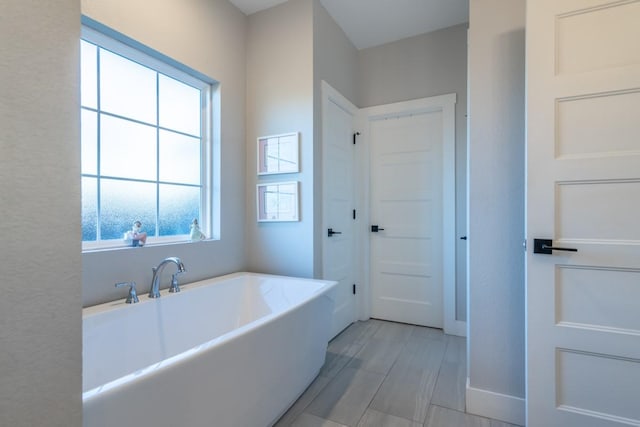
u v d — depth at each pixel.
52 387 0.54
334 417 1.57
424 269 2.91
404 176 3.00
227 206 2.35
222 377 1.13
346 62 2.86
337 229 2.70
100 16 1.55
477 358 1.62
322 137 2.41
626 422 1.23
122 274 1.65
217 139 2.29
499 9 1.58
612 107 1.25
